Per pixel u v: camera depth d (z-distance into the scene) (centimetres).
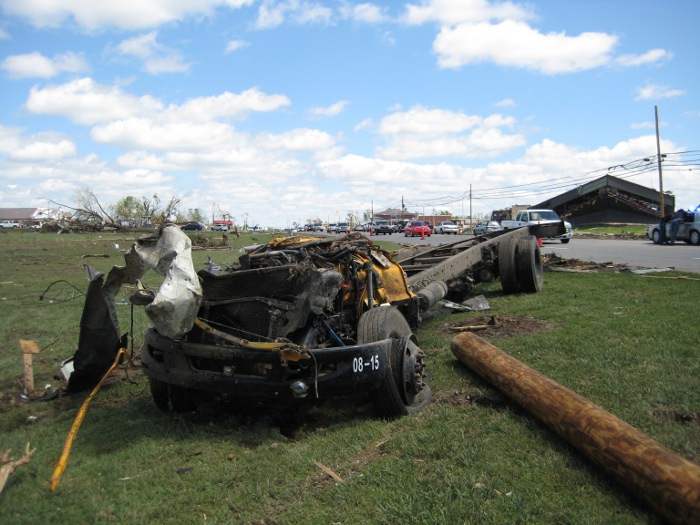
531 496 338
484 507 329
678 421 425
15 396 597
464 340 600
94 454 440
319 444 443
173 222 495
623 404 457
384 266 679
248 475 395
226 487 379
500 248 1061
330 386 459
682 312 768
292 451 430
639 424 417
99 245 3653
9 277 1764
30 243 3797
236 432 478
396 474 377
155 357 518
